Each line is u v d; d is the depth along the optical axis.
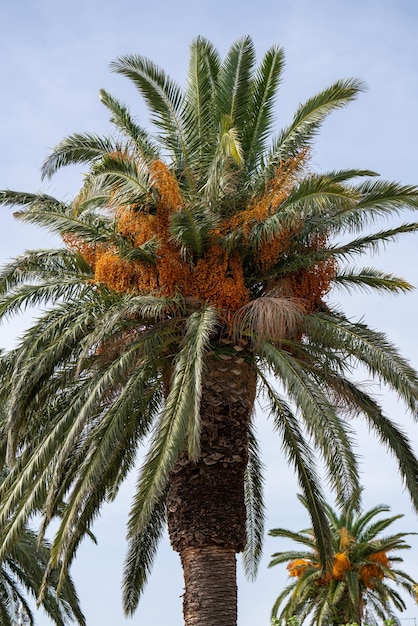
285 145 18.45
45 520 16.81
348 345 17.39
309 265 18.23
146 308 16.81
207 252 17.86
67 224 17.83
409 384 16.84
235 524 17.17
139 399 18.66
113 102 19.11
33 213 17.91
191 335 16.30
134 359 17.11
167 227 17.64
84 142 18.06
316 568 40.66
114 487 20.64
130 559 22.11
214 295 17.66
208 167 18.52
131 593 21.98
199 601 16.75
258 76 19.58
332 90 18.19
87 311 17.41
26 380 16.89
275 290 18.06
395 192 17.62
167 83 18.44
